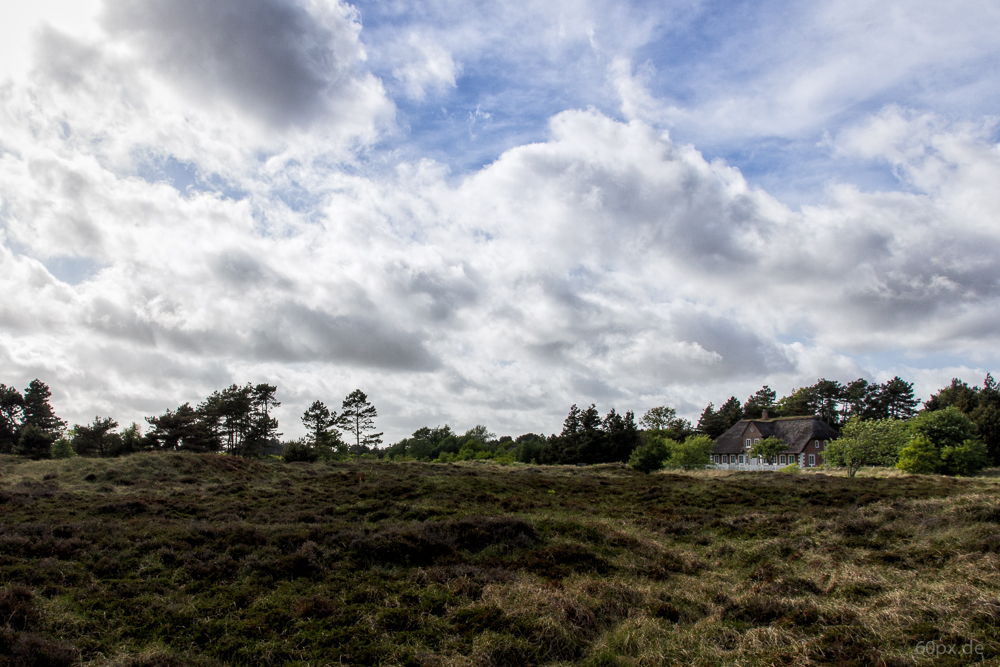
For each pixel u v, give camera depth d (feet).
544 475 115.24
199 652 24.86
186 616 28.25
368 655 24.29
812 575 37.06
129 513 52.54
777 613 28.78
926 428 137.28
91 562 35.63
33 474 81.97
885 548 43.62
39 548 37.35
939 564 36.78
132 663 23.00
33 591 29.37
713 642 25.77
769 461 201.98
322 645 25.53
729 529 56.08
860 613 26.73
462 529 47.52
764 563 41.93
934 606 25.95
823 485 85.30
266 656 24.17
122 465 85.35
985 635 22.35
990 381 241.14
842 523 51.57
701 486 90.48
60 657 22.44
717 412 320.50
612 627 28.86
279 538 42.70
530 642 25.46
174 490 71.82
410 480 88.53
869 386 300.20
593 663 23.97
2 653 22.11
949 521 46.24
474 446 263.29
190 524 46.62
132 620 27.68
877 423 134.62
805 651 22.90
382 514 58.49
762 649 24.11
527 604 29.40
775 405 337.93
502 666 23.59
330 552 40.14
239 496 68.08
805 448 218.38
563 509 67.92
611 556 44.04
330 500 68.18
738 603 30.73
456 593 32.24
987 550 37.70
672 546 50.55
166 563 36.91
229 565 36.35
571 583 35.55
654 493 82.07
